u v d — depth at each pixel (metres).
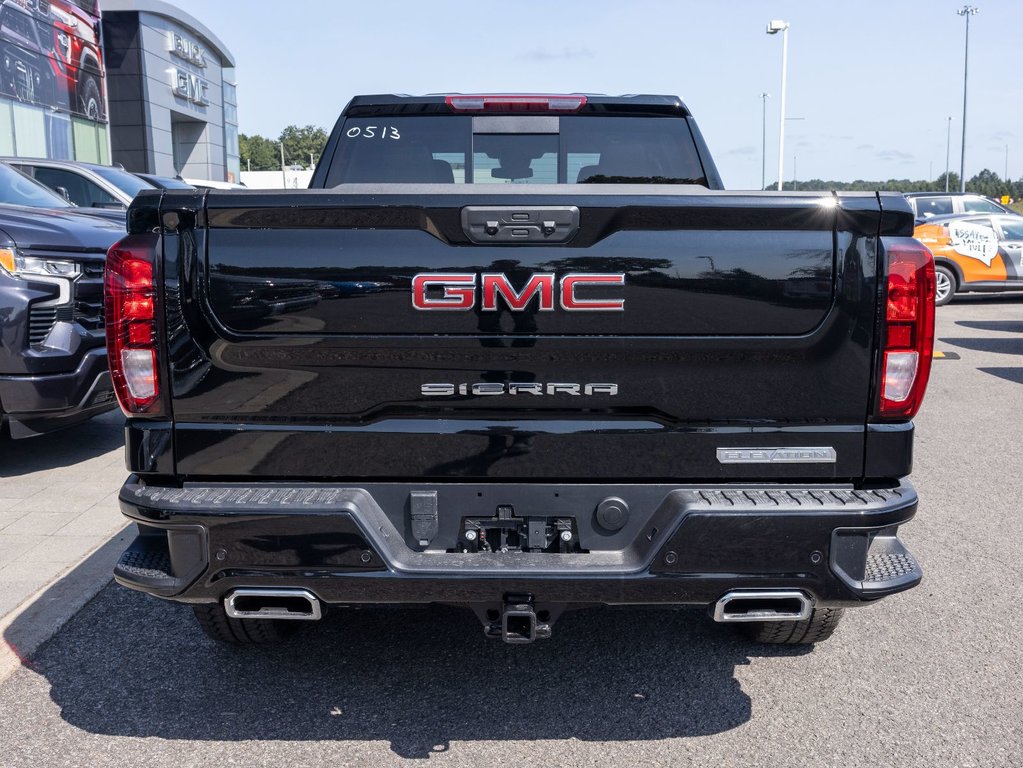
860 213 2.47
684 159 4.07
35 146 26.89
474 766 2.68
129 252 2.50
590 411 2.57
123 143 39.75
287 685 3.16
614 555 2.61
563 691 3.12
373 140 4.02
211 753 2.74
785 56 34.09
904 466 2.60
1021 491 5.43
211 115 47.53
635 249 2.48
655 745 2.79
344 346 2.52
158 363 2.55
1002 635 3.54
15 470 5.76
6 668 3.28
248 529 2.53
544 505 2.61
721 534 2.51
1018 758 2.71
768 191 2.48
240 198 2.46
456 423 2.58
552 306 2.49
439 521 2.62
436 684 3.17
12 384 5.18
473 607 2.64
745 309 2.50
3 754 2.73
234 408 2.57
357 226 2.48
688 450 2.58
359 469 2.60
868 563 2.64
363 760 2.71
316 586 2.55
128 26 38.75
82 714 2.97
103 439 6.62
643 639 3.52
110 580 4.05
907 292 2.49
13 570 4.13
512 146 4.04
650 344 2.51
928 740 2.81
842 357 2.53
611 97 3.98
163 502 2.54
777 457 2.58
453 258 2.48
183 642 3.50
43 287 5.28
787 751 2.75
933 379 9.12
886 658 3.36
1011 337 12.00
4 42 24.98
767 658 3.37
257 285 2.50
